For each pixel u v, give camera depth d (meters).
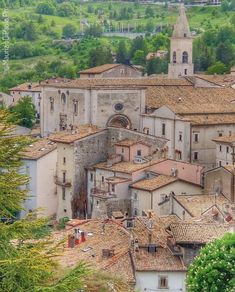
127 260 115.75
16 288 53.66
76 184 195.38
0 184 56.53
